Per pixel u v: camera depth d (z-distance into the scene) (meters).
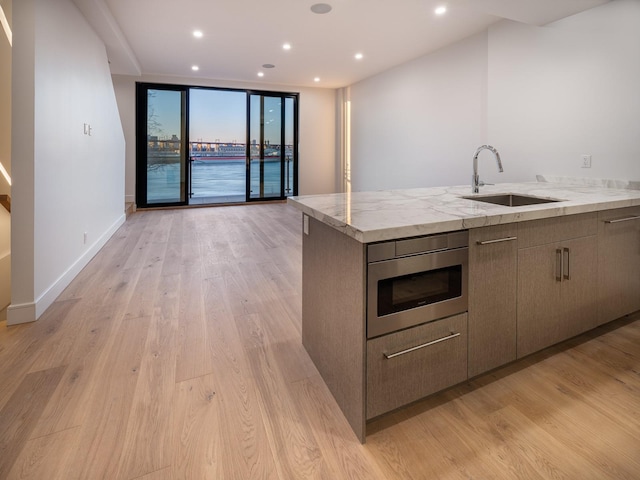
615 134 2.94
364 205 1.90
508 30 3.85
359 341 1.44
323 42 5.03
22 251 2.52
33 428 1.51
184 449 1.41
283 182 8.55
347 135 8.16
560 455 1.39
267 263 3.93
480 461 1.37
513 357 1.86
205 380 1.86
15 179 2.50
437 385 1.62
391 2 3.77
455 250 1.58
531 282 1.87
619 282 2.33
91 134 4.08
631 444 1.44
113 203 5.29
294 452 1.41
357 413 1.48
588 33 3.07
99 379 1.86
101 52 4.57
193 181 8.78
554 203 2.01
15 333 2.35
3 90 3.55
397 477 1.30
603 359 2.05
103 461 1.35
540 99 3.53
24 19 2.53
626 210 2.30
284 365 2.00
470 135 4.79
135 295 3.01
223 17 4.23
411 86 5.92
